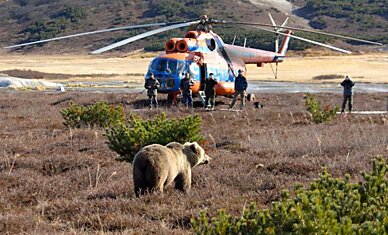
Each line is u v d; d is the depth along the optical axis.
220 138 57.97
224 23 92.94
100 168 40.81
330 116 73.56
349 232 16.80
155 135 39.84
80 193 33.62
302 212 17.28
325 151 47.84
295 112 84.50
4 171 40.16
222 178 36.34
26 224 26.52
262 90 151.25
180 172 32.41
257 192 32.75
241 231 17.95
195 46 93.69
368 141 51.50
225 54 97.81
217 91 94.81
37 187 35.00
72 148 50.69
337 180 20.27
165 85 91.12
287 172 38.22
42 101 105.44
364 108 99.81
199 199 30.55
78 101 103.94
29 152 49.09
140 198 29.86
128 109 89.00
